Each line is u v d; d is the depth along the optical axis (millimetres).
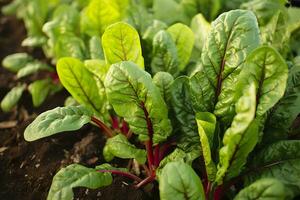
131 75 639
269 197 561
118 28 689
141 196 744
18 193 820
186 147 727
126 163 834
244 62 638
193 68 836
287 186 643
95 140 886
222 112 689
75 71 769
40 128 687
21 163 872
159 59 787
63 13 1028
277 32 822
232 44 667
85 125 930
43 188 809
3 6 1530
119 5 1004
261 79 613
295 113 694
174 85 710
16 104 1068
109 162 838
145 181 754
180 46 822
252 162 691
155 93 651
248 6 895
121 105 674
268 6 870
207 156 641
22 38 1331
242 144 595
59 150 883
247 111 555
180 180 577
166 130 698
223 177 651
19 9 1391
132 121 691
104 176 697
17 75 1095
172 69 781
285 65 586
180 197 582
